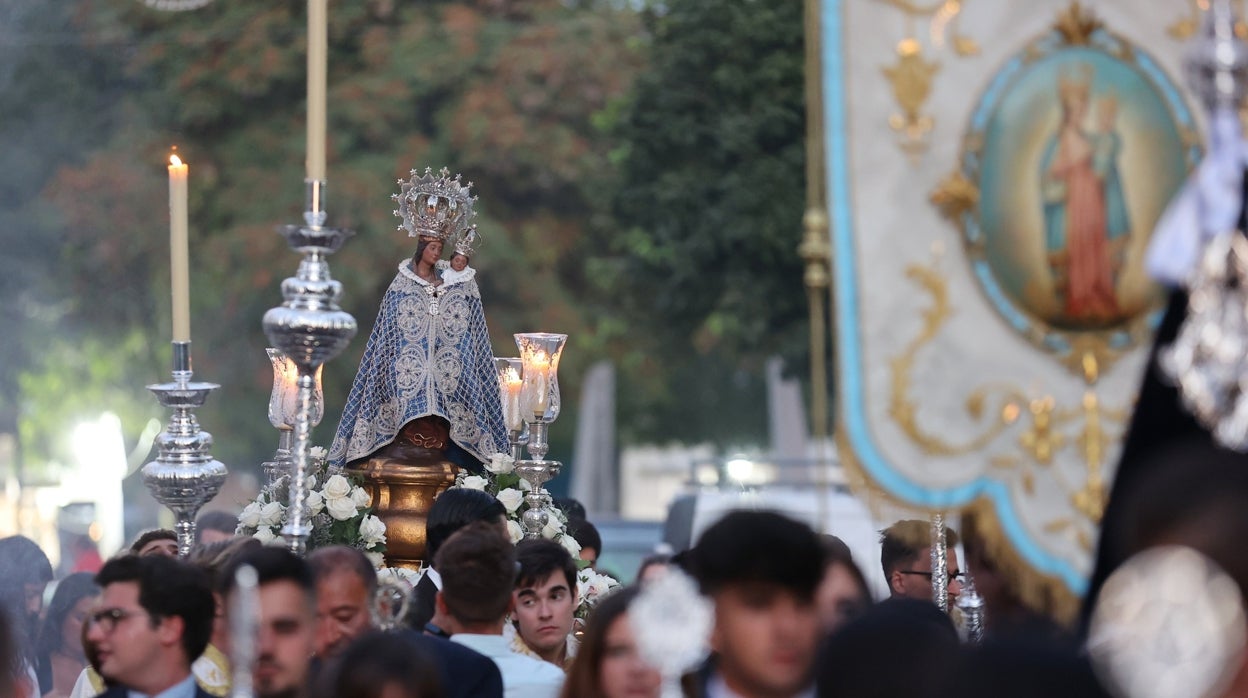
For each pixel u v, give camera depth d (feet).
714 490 144.46
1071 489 37.55
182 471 61.31
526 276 230.07
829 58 37.35
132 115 226.17
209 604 41.98
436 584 55.88
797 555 32.96
